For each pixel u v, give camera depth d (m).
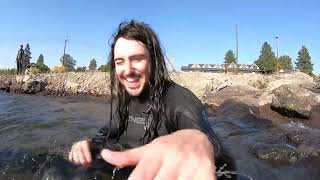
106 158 0.25
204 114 0.63
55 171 0.59
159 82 0.65
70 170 0.57
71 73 4.28
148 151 0.24
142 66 0.65
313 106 1.91
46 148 0.99
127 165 0.25
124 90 0.71
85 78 3.92
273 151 1.10
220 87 2.71
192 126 0.58
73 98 3.01
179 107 0.61
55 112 2.01
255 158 1.05
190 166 0.23
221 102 2.29
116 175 0.49
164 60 0.68
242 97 2.28
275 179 0.89
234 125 1.60
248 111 1.94
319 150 1.13
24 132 1.37
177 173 0.22
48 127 1.49
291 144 1.21
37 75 4.21
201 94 2.57
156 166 0.23
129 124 0.70
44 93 3.55
